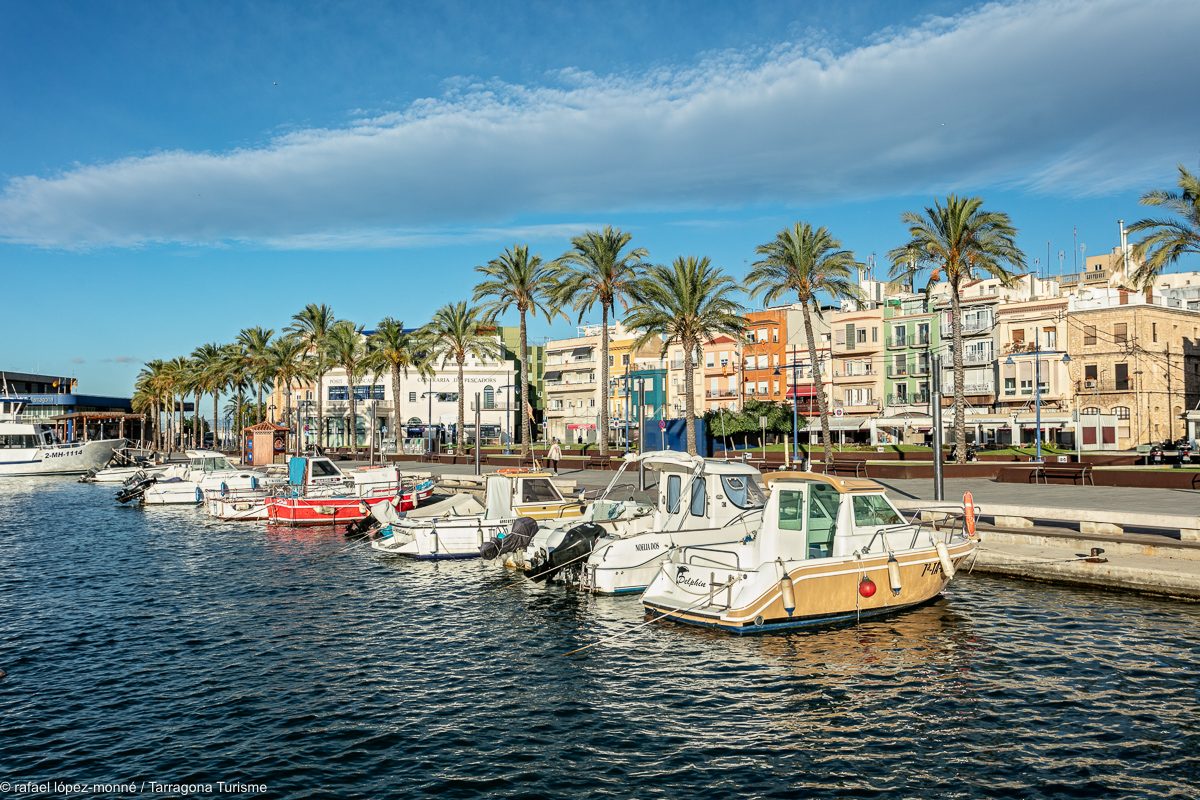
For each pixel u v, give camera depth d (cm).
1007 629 1535
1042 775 953
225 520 3884
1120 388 6031
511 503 2678
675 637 1552
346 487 3747
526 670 1377
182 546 3005
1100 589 1811
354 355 8475
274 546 2934
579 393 10625
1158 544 1883
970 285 7050
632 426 8538
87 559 2717
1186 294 7862
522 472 2739
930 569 1706
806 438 6938
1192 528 1908
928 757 1007
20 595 2105
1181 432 6184
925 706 1170
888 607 1641
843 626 1581
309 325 8531
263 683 1334
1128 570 1773
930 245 4381
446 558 2511
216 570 2431
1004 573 1980
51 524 3888
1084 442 6172
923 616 1638
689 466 2022
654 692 1254
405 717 1170
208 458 5159
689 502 2034
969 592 1834
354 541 2994
